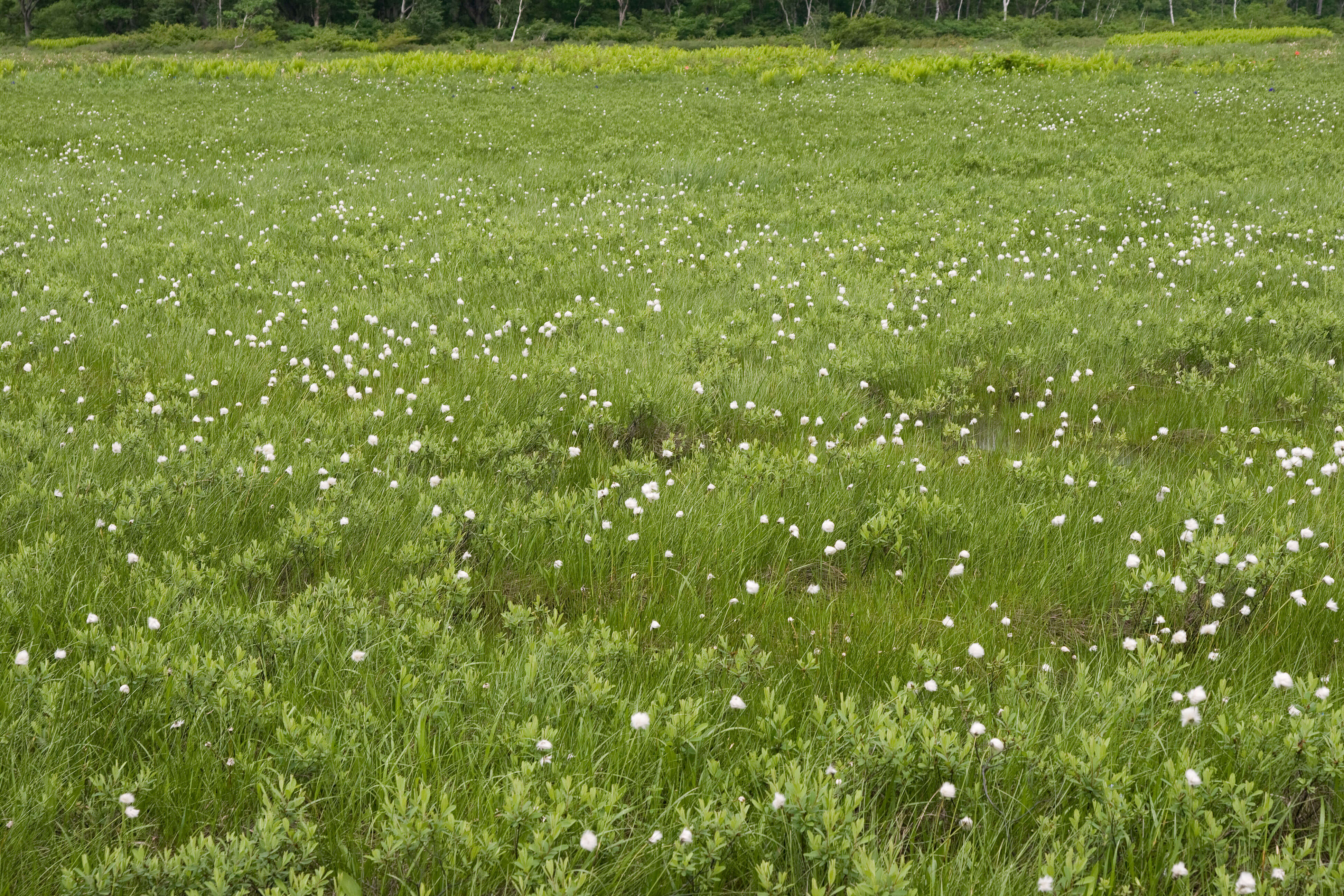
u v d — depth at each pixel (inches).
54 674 131.4
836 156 734.5
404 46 2755.9
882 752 112.2
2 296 332.2
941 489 207.3
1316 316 315.9
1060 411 267.4
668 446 234.5
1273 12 3324.3
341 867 107.0
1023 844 110.0
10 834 103.7
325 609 153.9
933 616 161.8
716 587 169.9
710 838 101.9
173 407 238.7
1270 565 155.6
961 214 526.6
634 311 342.3
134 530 174.6
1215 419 254.1
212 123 927.0
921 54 1689.2
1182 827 105.5
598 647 140.6
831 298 354.0
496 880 102.6
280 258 417.7
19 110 1005.2
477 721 128.9
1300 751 110.7
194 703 124.6
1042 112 935.7
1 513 174.6
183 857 98.7
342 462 204.1
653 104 1064.2
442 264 410.9
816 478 207.8
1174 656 145.4
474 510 182.7
